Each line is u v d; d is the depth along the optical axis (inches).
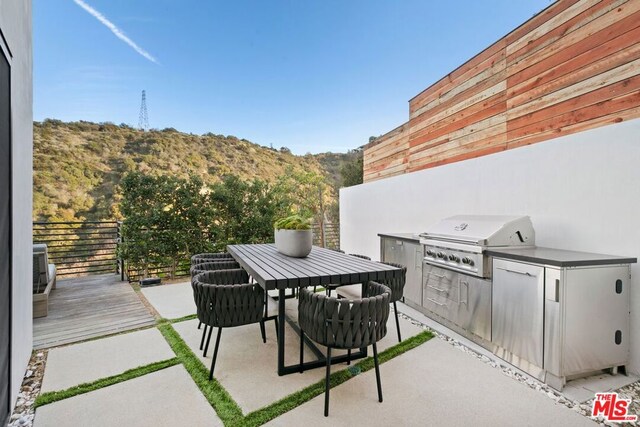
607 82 111.5
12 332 80.3
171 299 182.2
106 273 270.8
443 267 134.2
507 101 155.3
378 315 82.5
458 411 78.2
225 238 263.9
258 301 97.0
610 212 100.3
